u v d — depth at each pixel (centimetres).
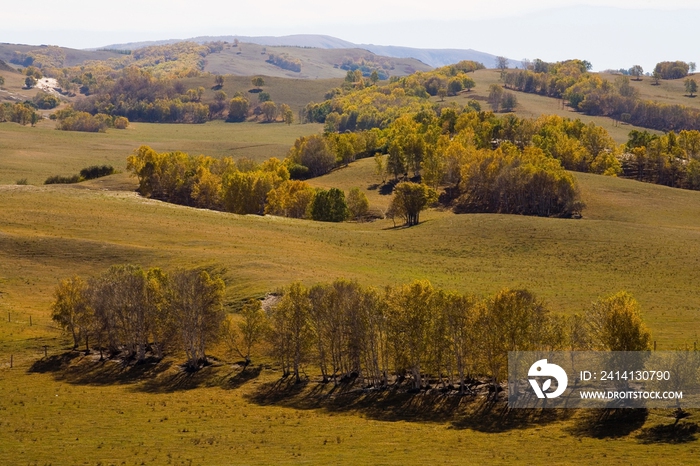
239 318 8825
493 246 13038
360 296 7531
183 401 7144
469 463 5238
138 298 8419
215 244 12250
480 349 7000
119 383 7769
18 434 6053
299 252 12106
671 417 5897
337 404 7031
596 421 6038
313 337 7694
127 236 12562
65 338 9075
